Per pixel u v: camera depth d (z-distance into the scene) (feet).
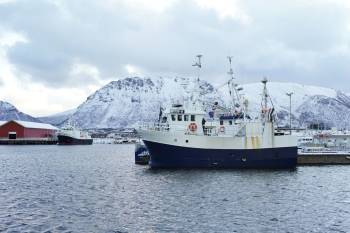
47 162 317.63
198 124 236.22
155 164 234.79
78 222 112.47
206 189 164.86
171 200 142.20
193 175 205.46
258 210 126.82
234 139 228.84
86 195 153.99
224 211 125.08
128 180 196.13
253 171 221.66
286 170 229.66
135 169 252.83
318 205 135.44
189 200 142.10
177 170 225.35
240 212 123.95
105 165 287.89
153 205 133.90
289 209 128.77
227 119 238.89
